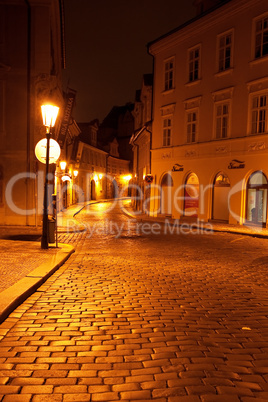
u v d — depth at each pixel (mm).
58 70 24953
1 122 17938
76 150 38656
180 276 7918
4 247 10891
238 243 13469
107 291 6566
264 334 4613
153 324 4906
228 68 20453
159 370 3615
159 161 26094
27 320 4996
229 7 20125
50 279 7367
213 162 21719
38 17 17719
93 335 4496
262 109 18781
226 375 3527
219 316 5289
